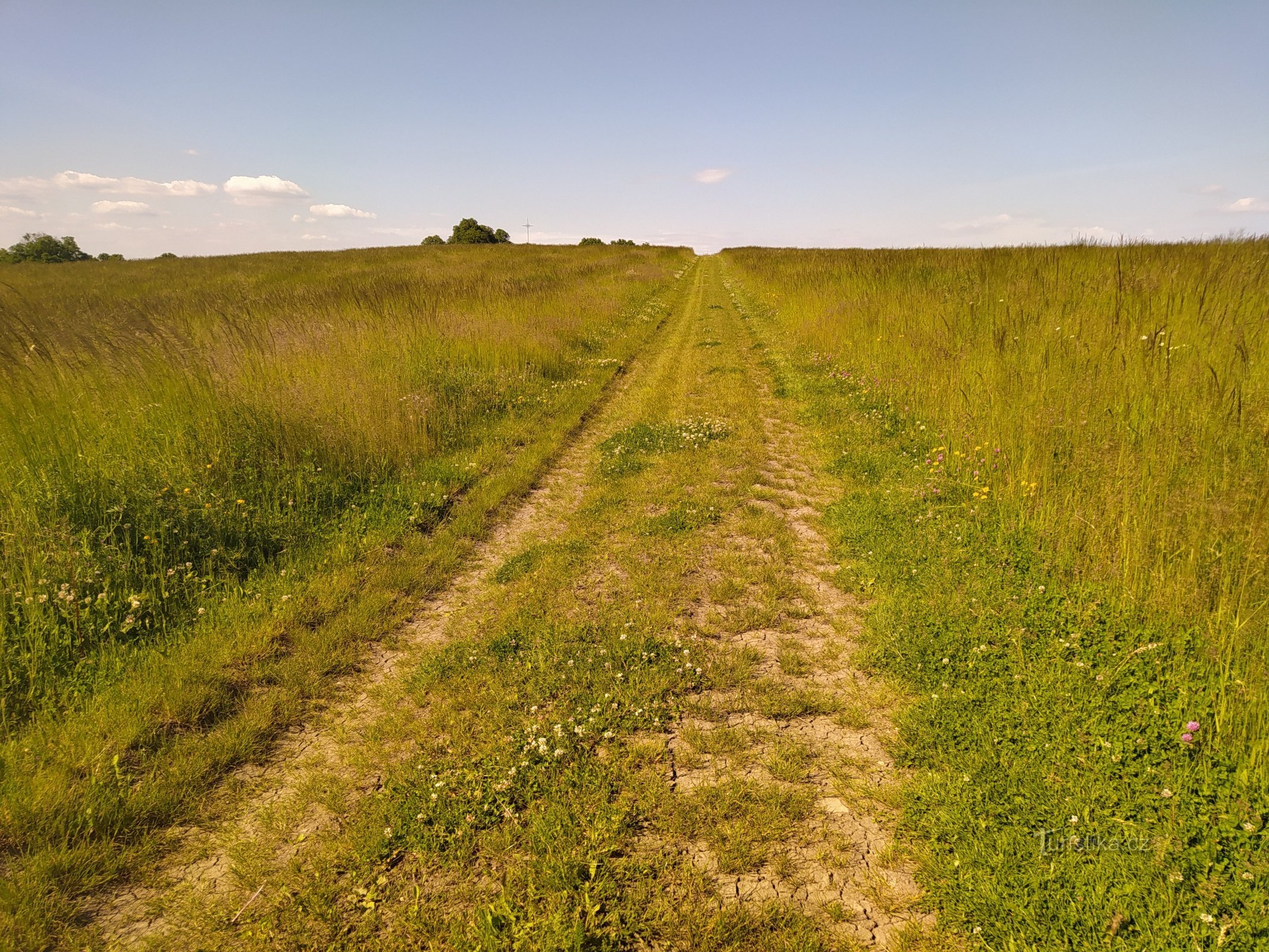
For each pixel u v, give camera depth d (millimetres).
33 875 2391
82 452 4977
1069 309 7832
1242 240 10523
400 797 2768
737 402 9305
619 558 4941
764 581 4543
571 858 2434
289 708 3365
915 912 2240
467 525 5621
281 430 6117
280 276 25812
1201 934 1960
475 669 3633
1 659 3385
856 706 3287
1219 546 3461
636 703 3316
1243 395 4664
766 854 2480
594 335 14609
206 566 4504
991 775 2680
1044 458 5090
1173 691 2971
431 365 9547
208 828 2693
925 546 4809
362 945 2199
